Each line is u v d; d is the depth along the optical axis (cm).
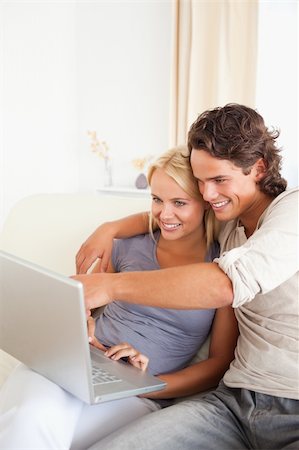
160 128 387
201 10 321
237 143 122
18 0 407
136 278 114
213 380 146
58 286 98
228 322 147
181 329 149
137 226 161
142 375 125
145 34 387
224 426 125
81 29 424
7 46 407
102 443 112
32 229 185
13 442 108
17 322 117
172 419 121
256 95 307
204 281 109
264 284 109
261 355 126
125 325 150
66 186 441
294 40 312
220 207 129
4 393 118
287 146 316
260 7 302
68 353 104
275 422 119
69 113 434
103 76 415
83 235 178
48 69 423
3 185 418
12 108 414
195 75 327
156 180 144
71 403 116
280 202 123
